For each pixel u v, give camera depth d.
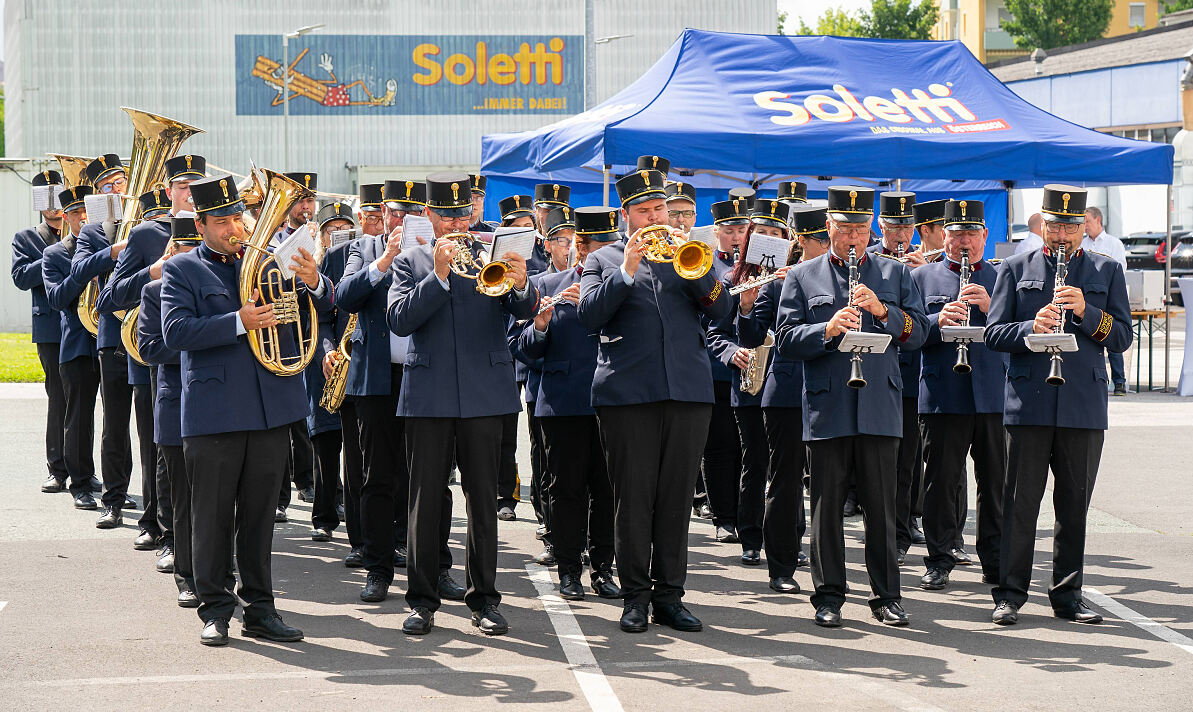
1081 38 60.75
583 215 6.57
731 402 7.93
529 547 8.47
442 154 41.41
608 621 6.56
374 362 7.03
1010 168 11.21
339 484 8.91
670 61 11.95
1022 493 6.54
